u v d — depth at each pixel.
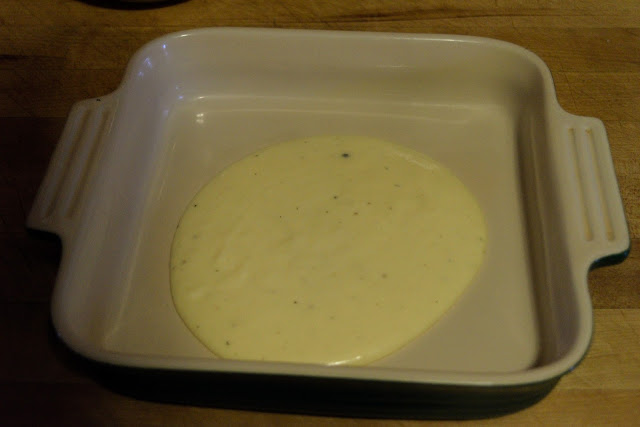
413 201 0.47
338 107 0.52
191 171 0.50
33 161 0.51
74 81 0.55
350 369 0.35
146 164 0.49
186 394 0.39
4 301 0.44
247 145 0.51
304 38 0.50
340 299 0.43
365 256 0.45
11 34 0.58
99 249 0.43
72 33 0.58
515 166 0.49
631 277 0.45
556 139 0.45
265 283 0.44
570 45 0.56
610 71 0.55
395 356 0.42
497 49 0.50
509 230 0.46
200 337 0.42
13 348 0.43
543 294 0.43
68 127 0.46
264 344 0.42
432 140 0.51
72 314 0.40
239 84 0.53
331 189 0.48
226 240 0.46
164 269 0.45
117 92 0.48
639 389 0.41
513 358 0.42
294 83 0.52
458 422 0.40
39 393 0.41
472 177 0.49
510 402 0.38
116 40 0.57
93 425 0.40
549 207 0.44
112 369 0.36
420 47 0.50
